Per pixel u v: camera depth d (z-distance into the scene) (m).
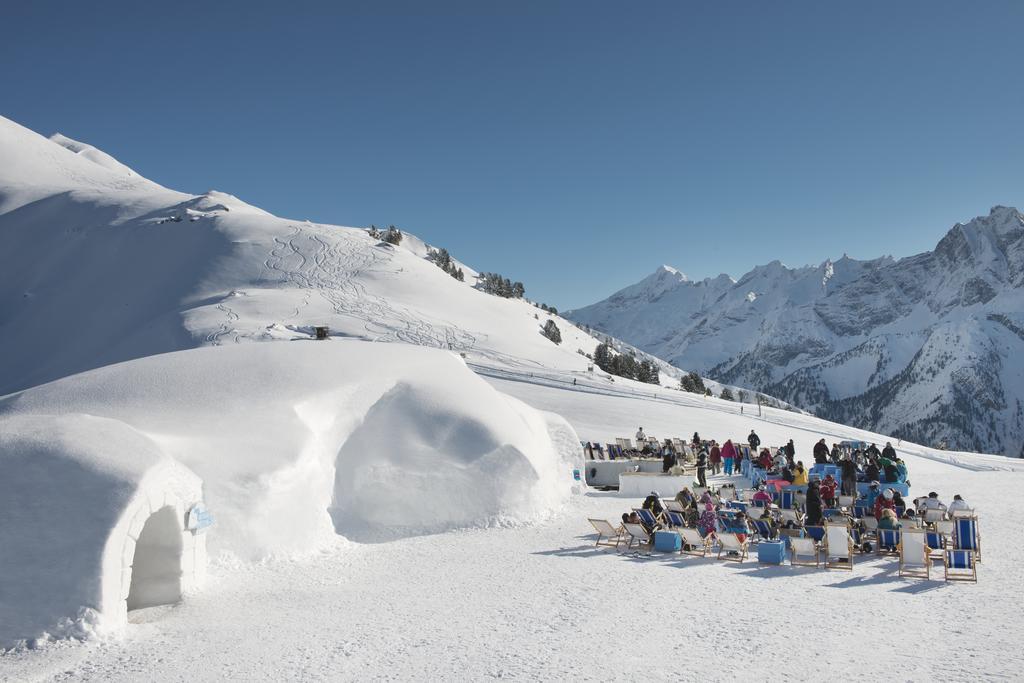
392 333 71.81
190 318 71.69
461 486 21.47
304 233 100.56
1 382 76.81
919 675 9.59
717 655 10.56
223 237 96.88
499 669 10.16
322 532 18.64
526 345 79.19
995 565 15.84
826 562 16.25
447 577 15.82
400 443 21.97
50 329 85.44
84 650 11.36
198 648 11.40
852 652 10.56
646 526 18.42
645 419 48.00
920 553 15.23
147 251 96.69
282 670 10.34
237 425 19.30
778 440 45.84
